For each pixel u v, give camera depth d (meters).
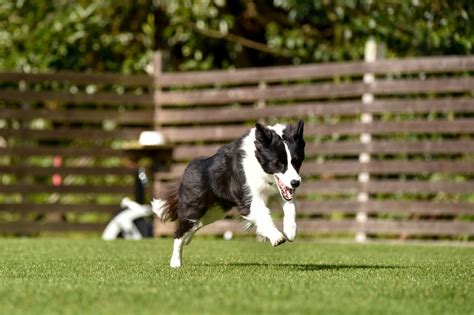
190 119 15.73
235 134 15.34
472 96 14.89
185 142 16.47
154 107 16.34
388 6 16.86
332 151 14.55
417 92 14.08
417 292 6.47
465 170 13.73
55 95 15.72
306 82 16.38
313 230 14.64
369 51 14.61
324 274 7.66
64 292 6.43
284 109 14.98
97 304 5.93
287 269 8.28
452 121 13.76
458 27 16.02
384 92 14.28
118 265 8.86
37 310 5.79
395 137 15.02
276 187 8.17
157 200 8.84
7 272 8.20
